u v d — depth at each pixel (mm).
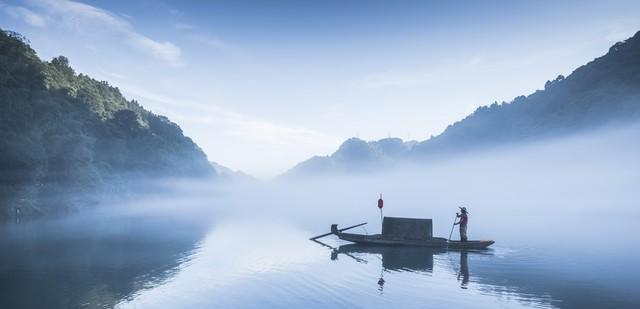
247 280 21750
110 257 28953
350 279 21688
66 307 17516
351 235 34188
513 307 16656
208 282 21391
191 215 70312
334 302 17531
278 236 40656
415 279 21562
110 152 117562
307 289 19734
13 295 19312
